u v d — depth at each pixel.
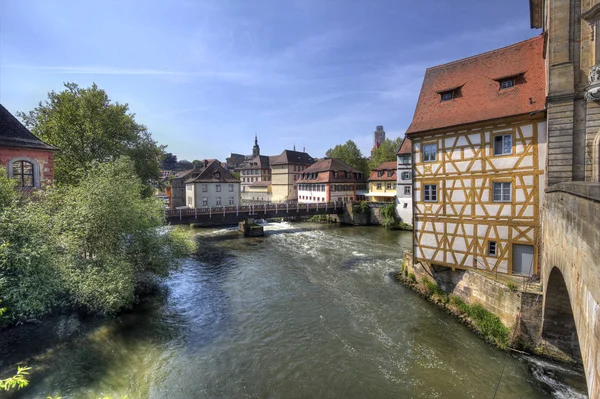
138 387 8.59
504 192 12.48
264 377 9.11
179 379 8.98
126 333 11.29
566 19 9.65
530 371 9.18
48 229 10.66
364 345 10.77
